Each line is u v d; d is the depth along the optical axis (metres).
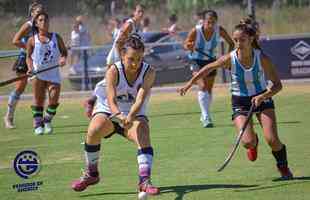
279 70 34.38
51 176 17.05
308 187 14.82
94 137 14.60
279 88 15.33
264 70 15.55
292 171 16.39
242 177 16.03
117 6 59.94
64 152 20.23
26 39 24.42
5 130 24.92
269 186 15.07
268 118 15.54
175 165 17.69
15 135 23.72
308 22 56.25
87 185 15.00
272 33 55.25
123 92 14.48
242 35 15.37
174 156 18.84
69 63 35.44
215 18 24.34
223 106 28.58
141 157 14.21
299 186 14.93
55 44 22.95
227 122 24.47
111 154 19.45
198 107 28.77
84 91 35.06
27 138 22.97
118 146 20.64
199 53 24.39
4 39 52.75
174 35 36.88
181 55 35.31
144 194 13.95
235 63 15.66
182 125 24.31
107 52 35.56
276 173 16.28
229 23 55.62
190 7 59.03
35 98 23.56
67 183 16.25
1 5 56.94
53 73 23.23
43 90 23.44
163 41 36.72
